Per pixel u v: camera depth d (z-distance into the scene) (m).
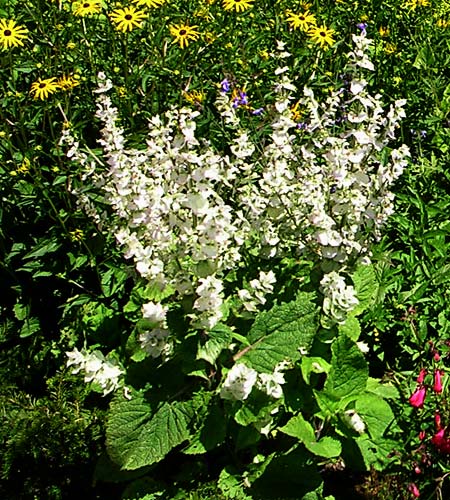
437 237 1.59
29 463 1.33
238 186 1.32
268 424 1.19
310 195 1.16
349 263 1.27
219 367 1.20
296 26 1.76
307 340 1.18
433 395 1.30
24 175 1.53
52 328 1.62
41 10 1.68
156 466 1.30
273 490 1.20
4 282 1.67
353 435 1.22
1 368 1.49
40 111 1.54
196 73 1.75
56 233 1.55
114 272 1.50
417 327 1.45
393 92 2.03
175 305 1.20
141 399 1.16
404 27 2.15
